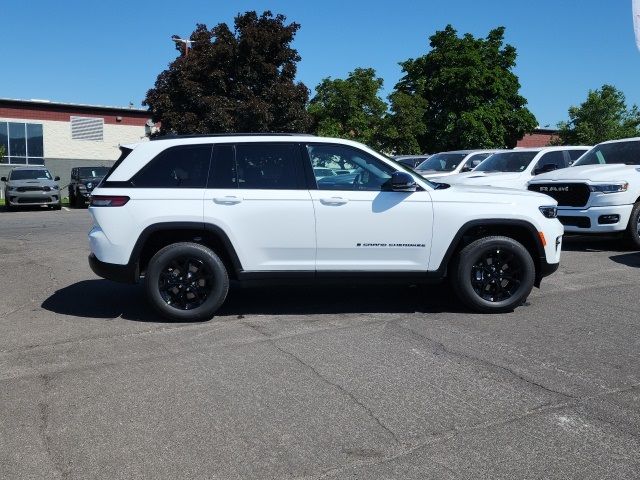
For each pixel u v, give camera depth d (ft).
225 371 15.99
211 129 73.56
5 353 17.69
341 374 15.69
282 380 15.33
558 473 10.92
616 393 14.34
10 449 12.01
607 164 36.14
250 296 24.31
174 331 19.71
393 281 21.15
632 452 11.64
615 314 21.13
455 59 97.04
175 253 20.33
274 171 20.86
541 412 13.37
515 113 103.24
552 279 26.86
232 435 12.47
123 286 26.61
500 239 21.04
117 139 126.31
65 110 121.29
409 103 91.86
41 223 55.98
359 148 21.18
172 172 20.72
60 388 14.99
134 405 13.96
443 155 54.44
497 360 16.62
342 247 20.71
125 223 20.29
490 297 21.48
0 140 116.06
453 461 11.35
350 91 89.35
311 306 22.65
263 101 74.84
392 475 10.90
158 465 11.35
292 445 12.03
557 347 17.69
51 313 22.11
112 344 18.42
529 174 42.27
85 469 11.26
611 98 109.50
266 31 76.33
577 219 33.86
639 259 31.30
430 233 20.90
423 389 14.66
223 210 20.36
